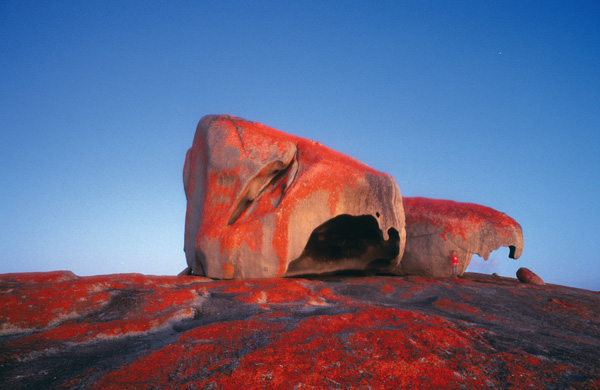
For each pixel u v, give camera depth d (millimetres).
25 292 6941
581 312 9141
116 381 4086
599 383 4438
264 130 12844
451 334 5504
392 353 4688
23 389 4090
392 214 12297
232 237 11016
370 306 7629
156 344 5359
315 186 11742
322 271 12688
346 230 13109
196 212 12836
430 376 4281
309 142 13016
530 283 14438
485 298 9977
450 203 15594
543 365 4859
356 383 4094
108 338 5648
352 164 12680
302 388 3971
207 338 5293
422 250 14609
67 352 5148
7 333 5996
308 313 6840
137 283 8625
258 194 11930
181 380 4121
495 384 4281
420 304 9258
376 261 13633
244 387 3941
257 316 6531
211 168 11820
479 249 14469
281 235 11164
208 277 11086
